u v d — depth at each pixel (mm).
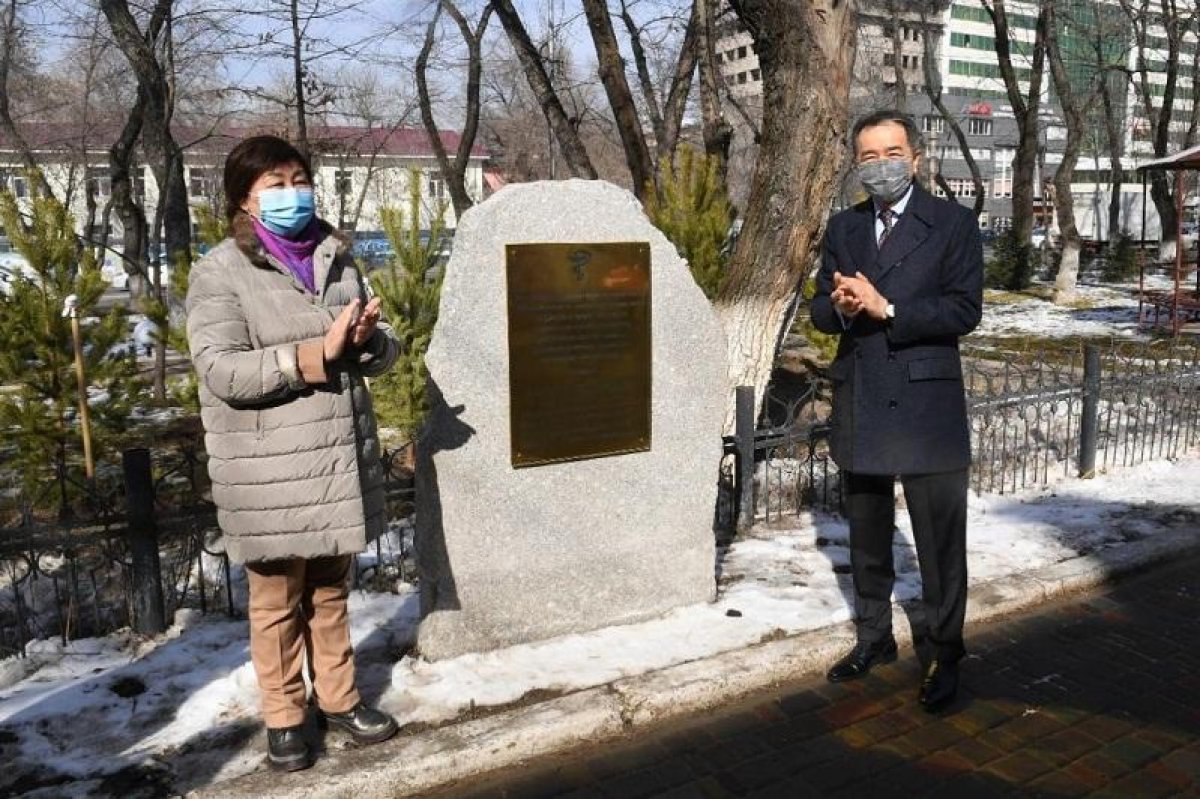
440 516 3668
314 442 2740
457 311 3611
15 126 15094
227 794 2883
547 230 3738
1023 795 3053
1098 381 6555
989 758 3273
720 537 5312
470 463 3695
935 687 3598
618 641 3936
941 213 3369
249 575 2943
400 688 3537
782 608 4266
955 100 61188
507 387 3723
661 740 3404
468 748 3145
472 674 3639
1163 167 15430
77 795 2867
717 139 9695
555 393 3814
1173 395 7324
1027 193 24328
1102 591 4777
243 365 2609
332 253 2875
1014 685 3805
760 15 5793
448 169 15453
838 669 3795
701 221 8148
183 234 11914
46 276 6121
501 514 3777
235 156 2721
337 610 3139
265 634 2959
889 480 3693
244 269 2746
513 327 3707
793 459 6238
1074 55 32219
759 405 6320
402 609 4250
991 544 5188
